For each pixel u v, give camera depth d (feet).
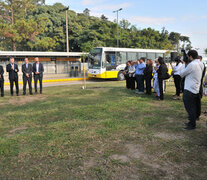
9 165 10.64
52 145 12.85
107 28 128.06
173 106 23.09
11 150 12.23
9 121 18.72
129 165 10.39
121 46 126.82
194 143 12.91
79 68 80.53
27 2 101.91
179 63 27.32
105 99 28.17
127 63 39.52
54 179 9.32
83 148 12.40
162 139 13.62
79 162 10.77
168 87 40.50
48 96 32.96
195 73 14.55
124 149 12.24
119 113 20.26
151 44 135.74
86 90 38.60
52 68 75.97
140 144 12.91
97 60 60.59
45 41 100.68
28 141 13.55
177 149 12.11
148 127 16.06
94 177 9.41
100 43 118.93
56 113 20.90
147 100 26.81
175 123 16.97
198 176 9.39
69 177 9.45
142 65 32.35
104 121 17.49
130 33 137.18
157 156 11.30
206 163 10.50
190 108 15.17
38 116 20.03
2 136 14.92
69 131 15.31
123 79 64.34
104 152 11.84
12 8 100.68
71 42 139.03
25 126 17.28
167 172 9.74
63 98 30.32
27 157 11.44
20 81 64.03
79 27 136.67
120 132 14.94
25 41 116.06
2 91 33.58
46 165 10.54
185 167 10.16
